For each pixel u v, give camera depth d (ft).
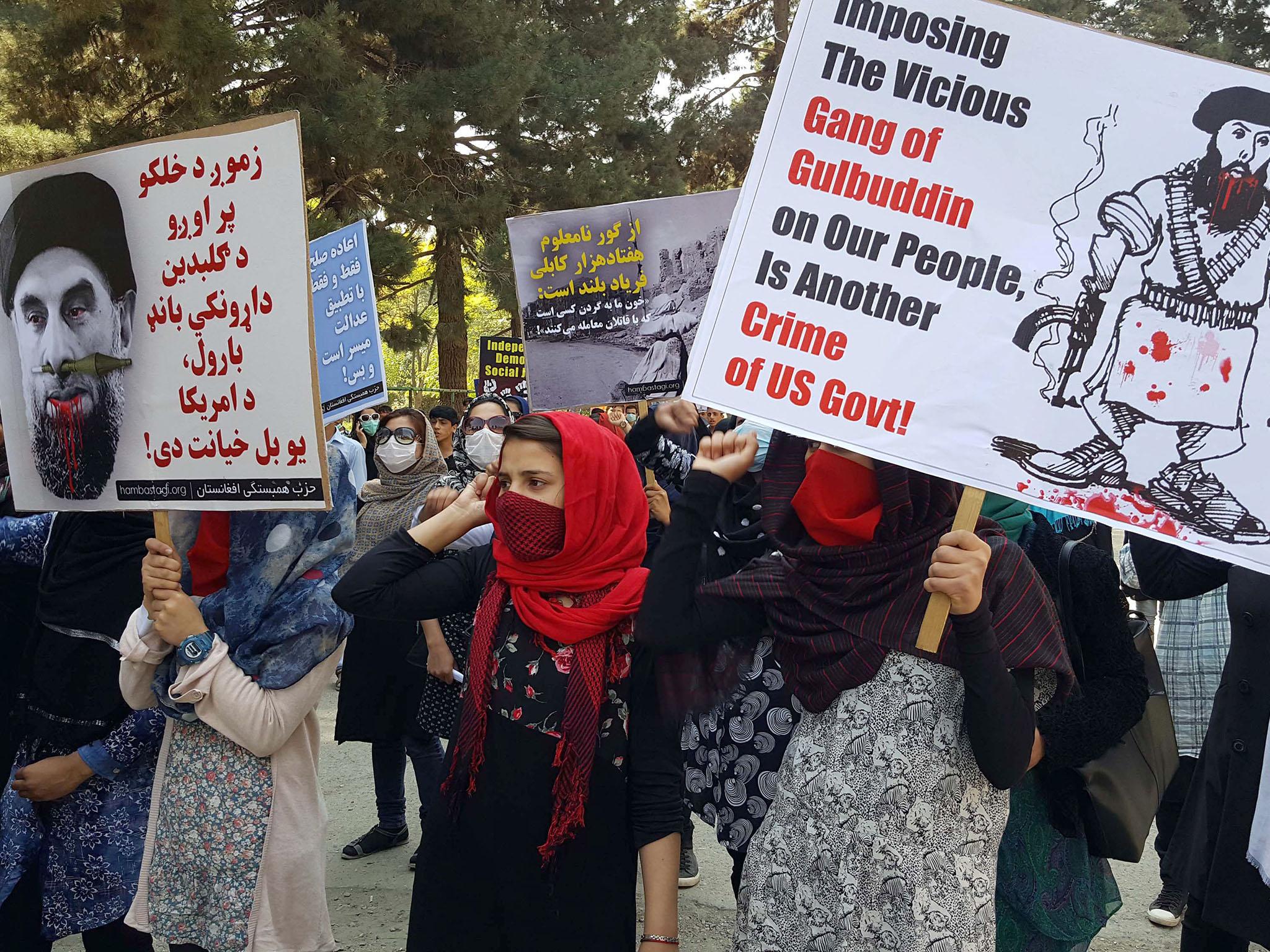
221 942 8.91
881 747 6.73
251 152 8.27
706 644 7.48
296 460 8.20
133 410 8.96
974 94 6.81
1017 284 6.75
